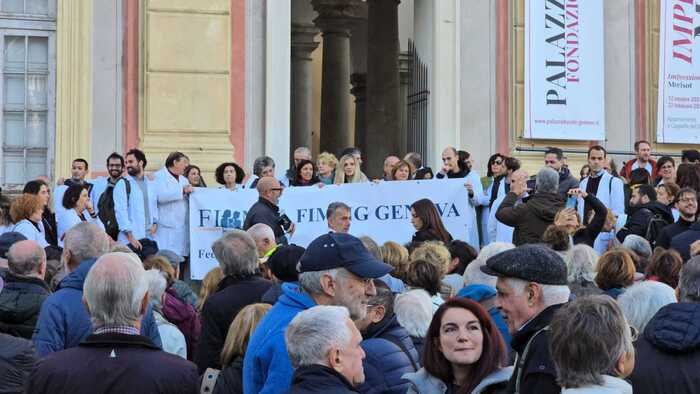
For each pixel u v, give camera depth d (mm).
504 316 7465
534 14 24797
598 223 16922
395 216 19406
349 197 19391
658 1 25641
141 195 19500
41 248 10305
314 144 38812
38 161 22781
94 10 22781
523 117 24656
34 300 10109
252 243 10336
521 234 16656
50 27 22875
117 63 22812
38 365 7379
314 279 8117
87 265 9531
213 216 19609
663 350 7723
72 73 22672
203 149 22844
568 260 10977
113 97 22781
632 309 8758
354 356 6656
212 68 23031
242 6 23312
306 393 6520
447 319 7352
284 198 19297
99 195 20047
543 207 16531
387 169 20922
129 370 7262
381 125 32188
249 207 19641
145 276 7516
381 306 8680
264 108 23312
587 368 6156
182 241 19797
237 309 10047
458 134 24531
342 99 35250
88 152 22609
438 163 24344
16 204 15930
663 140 25516
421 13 24969
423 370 7590
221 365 9891
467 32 24734
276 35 23359
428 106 24625
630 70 25453
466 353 7285
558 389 6688
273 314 8227
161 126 22781
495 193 20375
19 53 22844
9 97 22734
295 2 35125
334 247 8117
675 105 25641
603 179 20094
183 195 19797
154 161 22484
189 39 22969
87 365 7281
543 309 7234
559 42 24859
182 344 10789
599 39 25047
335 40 35156
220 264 10312
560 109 24812
